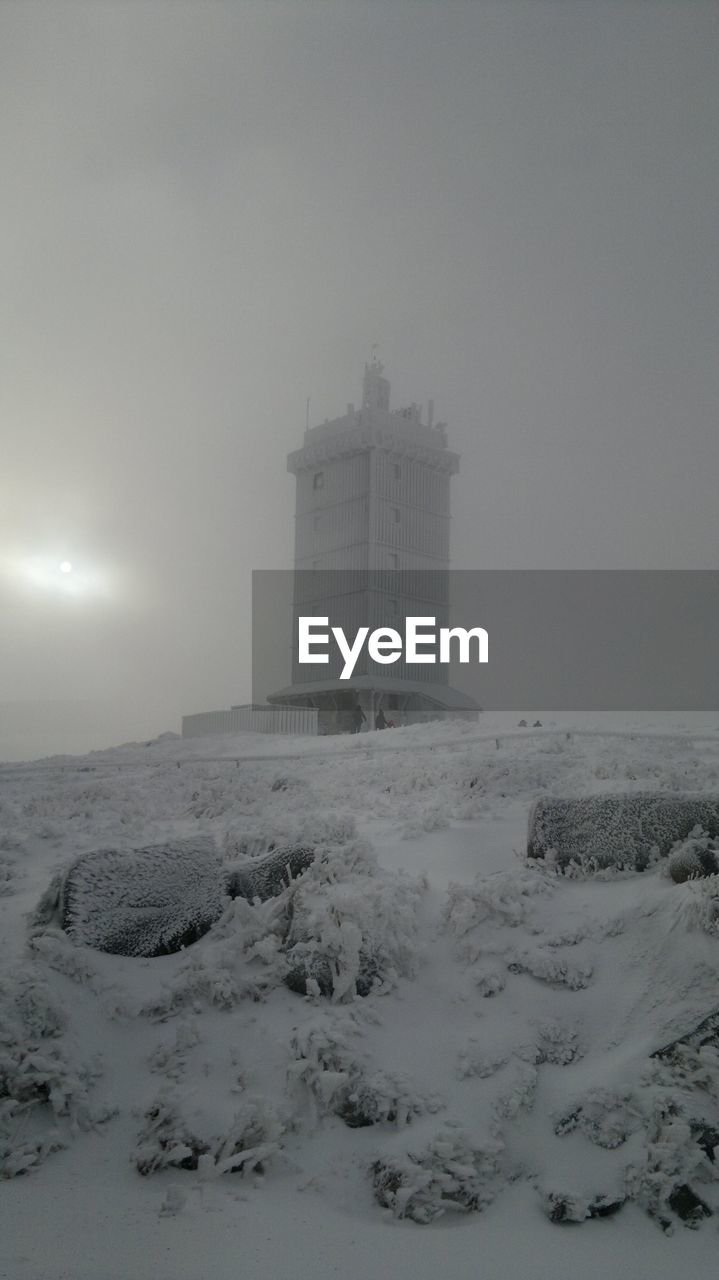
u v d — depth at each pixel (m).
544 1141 6.83
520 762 17.84
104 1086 7.47
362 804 16.47
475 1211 6.33
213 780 20.70
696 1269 5.70
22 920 9.79
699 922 8.11
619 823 9.93
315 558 69.75
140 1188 6.50
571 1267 5.70
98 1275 5.40
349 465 68.94
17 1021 7.65
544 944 8.60
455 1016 8.02
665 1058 7.11
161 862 9.56
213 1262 5.59
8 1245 5.70
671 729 22.45
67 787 20.77
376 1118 7.00
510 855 10.95
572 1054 7.50
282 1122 6.99
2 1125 6.97
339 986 8.12
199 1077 7.50
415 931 8.93
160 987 8.52
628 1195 6.33
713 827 9.79
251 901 9.83
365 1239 5.96
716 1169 6.34
